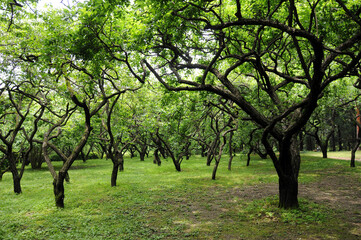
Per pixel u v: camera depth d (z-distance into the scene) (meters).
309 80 7.36
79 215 9.61
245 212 9.62
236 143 21.27
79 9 7.82
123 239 7.23
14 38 10.53
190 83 9.56
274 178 16.78
